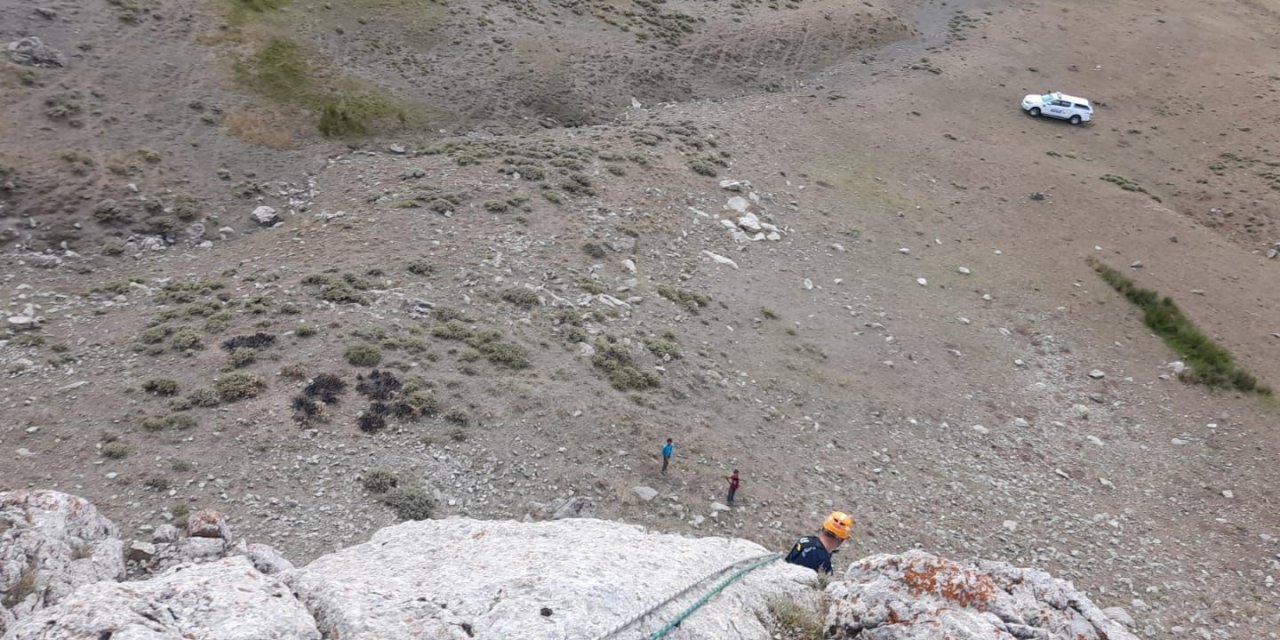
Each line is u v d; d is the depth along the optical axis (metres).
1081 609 9.54
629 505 19.19
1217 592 20.20
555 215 33.19
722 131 47.00
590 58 53.75
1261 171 52.12
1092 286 37.50
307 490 17.36
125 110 35.66
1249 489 25.03
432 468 18.84
